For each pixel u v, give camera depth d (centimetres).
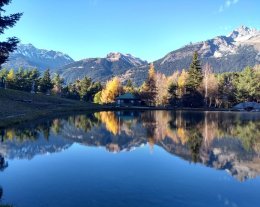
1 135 3347
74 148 2748
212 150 2720
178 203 1409
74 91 17912
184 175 1875
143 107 11594
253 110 11269
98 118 6306
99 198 1450
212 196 1510
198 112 9400
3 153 2458
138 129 4344
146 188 1605
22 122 4597
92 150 2669
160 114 8081
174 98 13025
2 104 5869
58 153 2508
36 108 6850
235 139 3406
